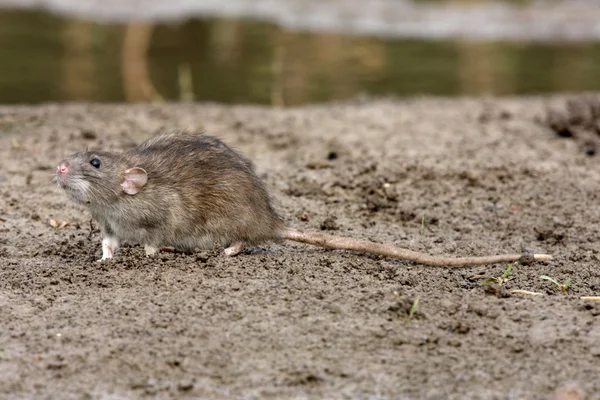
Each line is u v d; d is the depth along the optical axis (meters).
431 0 31.28
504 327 9.83
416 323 9.84
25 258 11.72
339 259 11.56
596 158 16.56
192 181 11.45
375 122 18.84
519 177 15.42
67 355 9.18
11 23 29.78
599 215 13.84
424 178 15.26
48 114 18.27
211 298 10.27
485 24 29.58
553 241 12.70
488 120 19.16
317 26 29.66
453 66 25.53
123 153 11.60
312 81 23.70
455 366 9.10
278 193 14.36
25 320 9.84
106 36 28.39
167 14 31.20
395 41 28.27
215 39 28.06
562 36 29.00
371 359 9.17
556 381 8.90
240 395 8.63
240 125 18.17
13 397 8.55
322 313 9.98
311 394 8.66
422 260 11.43
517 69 25.28
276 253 11.77
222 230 11.53
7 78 23.34
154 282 10.70
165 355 9.18
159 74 24.12
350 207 13.91
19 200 13.81
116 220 11.50
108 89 22.56
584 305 10.34
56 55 25.98
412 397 8.63
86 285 10.67
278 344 9.38
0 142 16.36
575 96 21.56
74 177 11.20
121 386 8.73
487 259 11.43
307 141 17.33
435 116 19.47
